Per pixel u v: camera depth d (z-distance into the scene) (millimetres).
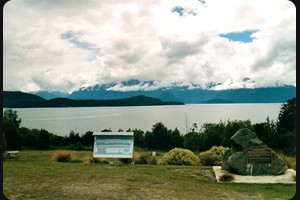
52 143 35281
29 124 87250
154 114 137625
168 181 11453
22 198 9391
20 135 34094
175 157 15305
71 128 72750
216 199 9578
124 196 9711
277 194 10141
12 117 41844
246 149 12633
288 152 22797
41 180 11273
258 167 12398
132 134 15016
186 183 11273
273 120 28703
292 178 11891
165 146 37125
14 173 12195
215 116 100625
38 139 34094
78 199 9391
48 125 84000
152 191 10242
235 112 124812
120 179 11570
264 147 12656
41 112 185375
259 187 10945
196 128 37656
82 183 10977
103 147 15094
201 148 31703
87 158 16172
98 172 12547
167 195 9867
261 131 27047
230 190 10531
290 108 28000
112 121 98750
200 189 10594
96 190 10242
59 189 10281
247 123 28516
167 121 86250
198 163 15336
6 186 10531
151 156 16656
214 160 15297
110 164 14523
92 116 133625
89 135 35844
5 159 18297
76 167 13469
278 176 12148
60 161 15984
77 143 33469
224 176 11922
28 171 12531
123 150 14977
